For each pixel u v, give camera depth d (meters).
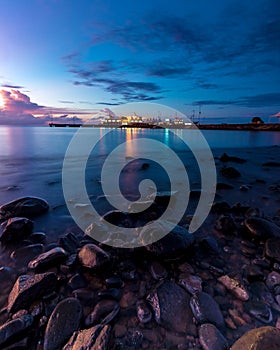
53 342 2.09
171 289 2.77
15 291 2.63
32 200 5.60
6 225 4.32
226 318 2.43
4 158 14.95
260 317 2.43
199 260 3.53
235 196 6.92
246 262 3.47
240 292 2.75
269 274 3.12
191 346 2.12
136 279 3.08
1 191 7.53
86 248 3.41
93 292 2.81
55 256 3.32
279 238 3.75
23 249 3.73
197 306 2.49
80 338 2.07
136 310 2.55
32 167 11.96
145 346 2.13
